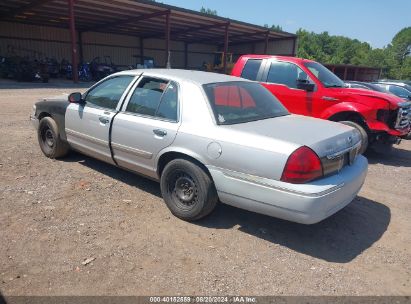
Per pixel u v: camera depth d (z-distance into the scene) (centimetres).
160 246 347
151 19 2825
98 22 3066
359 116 699
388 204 487
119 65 3378
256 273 312
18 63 2289
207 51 4509
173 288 287
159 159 415
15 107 1154
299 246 362
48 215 396
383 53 10206
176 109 405
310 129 381
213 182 375
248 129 364
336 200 341
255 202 345
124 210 419
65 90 1809
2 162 562
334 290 296
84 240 349
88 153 520
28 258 316
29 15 2675
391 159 760
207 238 367
